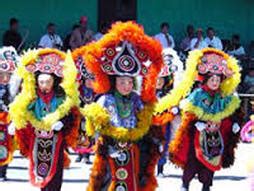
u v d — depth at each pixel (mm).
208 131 10844
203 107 10758
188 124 10820
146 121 9016
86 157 15039
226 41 23562
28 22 22281
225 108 10844
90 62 8977
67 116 9812
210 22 24312
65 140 9945
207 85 10797
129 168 9016
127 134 8891
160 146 9180
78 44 20938
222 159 11008
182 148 10938
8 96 11945
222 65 10820
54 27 21734
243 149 17875
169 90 12633
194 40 22219
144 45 9047
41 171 9820
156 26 23734
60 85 9812
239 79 10953
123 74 8938
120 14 23172
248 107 19500
